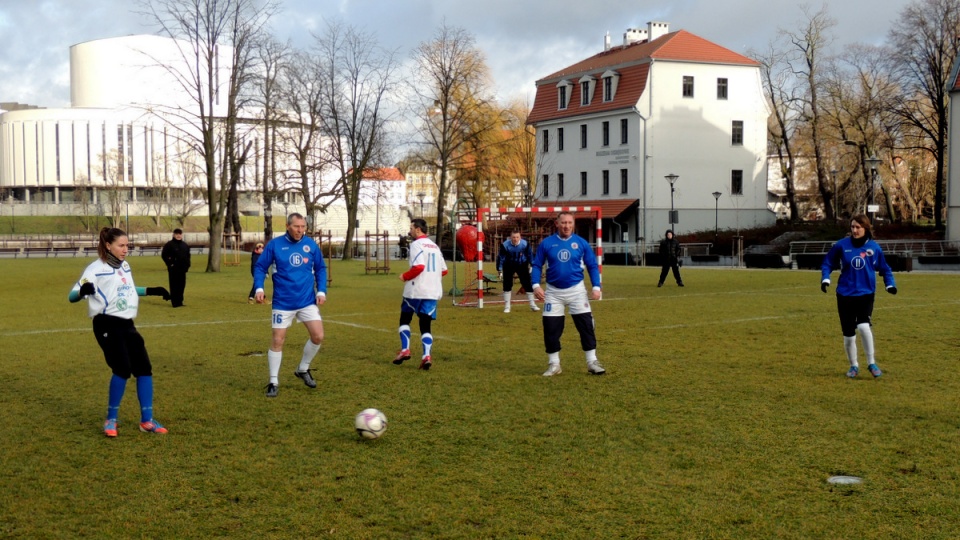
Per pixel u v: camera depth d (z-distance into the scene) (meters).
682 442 7.05
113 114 112.94
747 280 29.89
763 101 60.94
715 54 59.56
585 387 9.54
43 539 5.04
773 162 91.12
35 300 22.86
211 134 38.03
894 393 8.97
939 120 54.75
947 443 6.89
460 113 54.53
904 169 64.88
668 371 10.54
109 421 7.45
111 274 7.45
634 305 19.92
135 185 113.44
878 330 14.34
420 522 5.26
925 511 5.32
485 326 15.98
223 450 6.96
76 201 110.81
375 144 51.31
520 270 18.98
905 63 54.50
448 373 10.60
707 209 59.91
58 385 9.88
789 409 8.24
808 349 12.33
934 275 30.78
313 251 9.45
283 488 5.95
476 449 6.92
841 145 63.75
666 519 5.25
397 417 8.12
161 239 90.38
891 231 53.59
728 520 5.22
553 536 5.00
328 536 5.04
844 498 5.59
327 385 9.83
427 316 11.15
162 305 20.94
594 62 65.19
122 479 6.18
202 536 5.06
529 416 8.09
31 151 115.31
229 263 47.00
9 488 5.99
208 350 12.81
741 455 6.63
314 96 49.09
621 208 58.44
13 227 99.44
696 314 17.62
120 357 7.41
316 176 57.12
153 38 99.44
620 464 6.44
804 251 47.94
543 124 66.00
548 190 66.00
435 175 58.88
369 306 20.62
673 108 58.69
